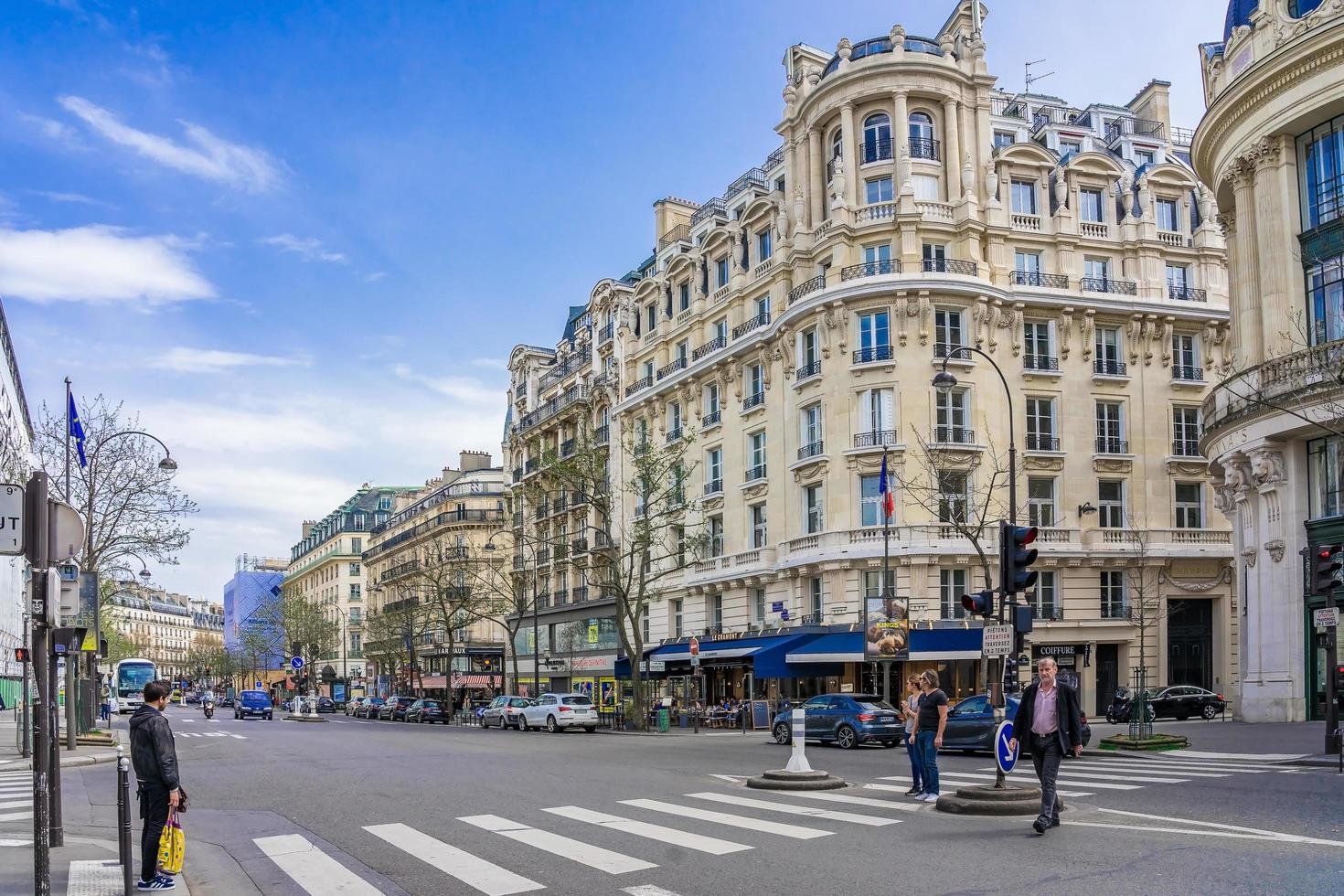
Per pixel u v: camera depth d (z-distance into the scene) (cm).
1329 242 2805
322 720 6306
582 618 6166
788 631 4197
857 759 2305
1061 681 1160
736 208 5159
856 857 1024
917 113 4325
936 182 4284
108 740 3212
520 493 7106
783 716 2997
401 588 9094
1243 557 3081
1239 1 3303
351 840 1199
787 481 4422
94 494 3697
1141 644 3906
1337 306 2802
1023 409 4219
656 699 4597
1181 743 2219
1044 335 4328
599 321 6297
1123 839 1084
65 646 1723
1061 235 4350
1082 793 1499
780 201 4625
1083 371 4319
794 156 4600
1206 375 4491
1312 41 2756
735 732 3894
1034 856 1005
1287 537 2869
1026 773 1856
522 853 1091
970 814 1288
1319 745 2133
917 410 4012
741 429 4778
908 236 4138
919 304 4047
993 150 4441
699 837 1163
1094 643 4138
